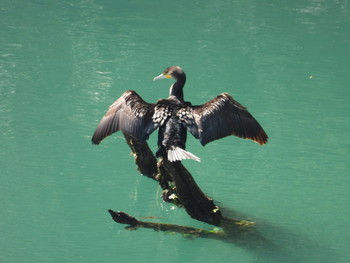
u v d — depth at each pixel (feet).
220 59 62.13
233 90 54.54
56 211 35.40
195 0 83.05
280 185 39.50
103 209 35.99
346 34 70.79
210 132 25.49
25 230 33.30
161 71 58.34
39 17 73.10
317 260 31.22
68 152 42.98
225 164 42.32
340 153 44.06
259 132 25.25
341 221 35.29
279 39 68.59
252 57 63.05
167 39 67.05
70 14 74.59
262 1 83.87
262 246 32.48
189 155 24.17
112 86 54.44
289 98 53.78
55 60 60.34
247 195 38.11
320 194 38.42
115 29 69.67
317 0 85.05
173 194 36.68
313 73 59.67
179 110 26.25
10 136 44.60
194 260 31.19
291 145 45.27
